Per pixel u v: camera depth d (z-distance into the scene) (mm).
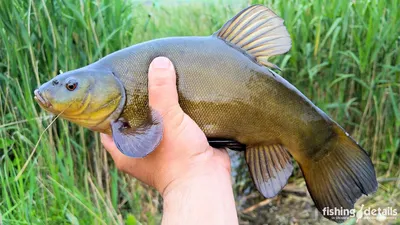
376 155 721
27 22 562
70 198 505
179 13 964
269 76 303
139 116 286
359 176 317
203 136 289
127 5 668
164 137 284
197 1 1038
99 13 596
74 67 570
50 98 287
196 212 267
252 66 299
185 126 284
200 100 291
